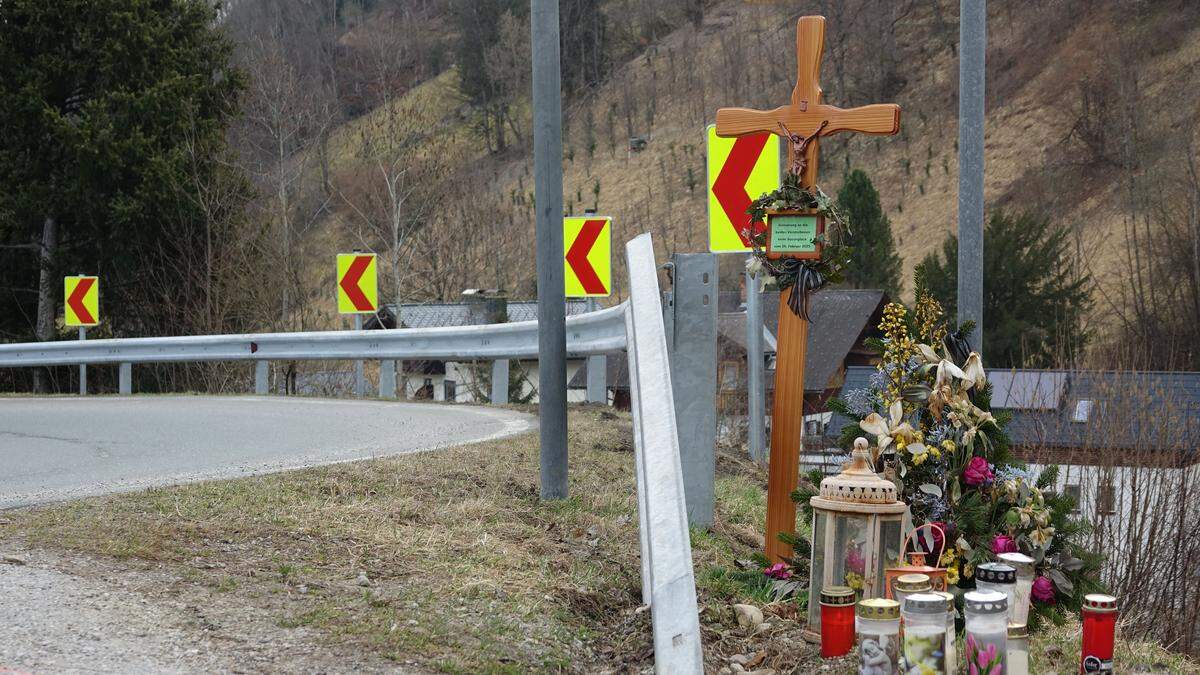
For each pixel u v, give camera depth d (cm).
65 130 2756
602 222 1306
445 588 470
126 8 2909
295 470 682
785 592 535
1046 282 4922
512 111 8788
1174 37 7500
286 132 3212
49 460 827
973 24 724
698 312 650
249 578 461
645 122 10819
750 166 927
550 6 648
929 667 392
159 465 780
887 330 548
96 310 2034
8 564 457
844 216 582
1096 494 1283
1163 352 3519
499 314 2584
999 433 539
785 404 581
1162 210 5044
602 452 835
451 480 672
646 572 463
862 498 470
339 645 398
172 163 2859
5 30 2839
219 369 2570
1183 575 1259
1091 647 440
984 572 433
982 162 729
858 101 9638
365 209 3084
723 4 11719
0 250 3016
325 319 3222
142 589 438
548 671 404
